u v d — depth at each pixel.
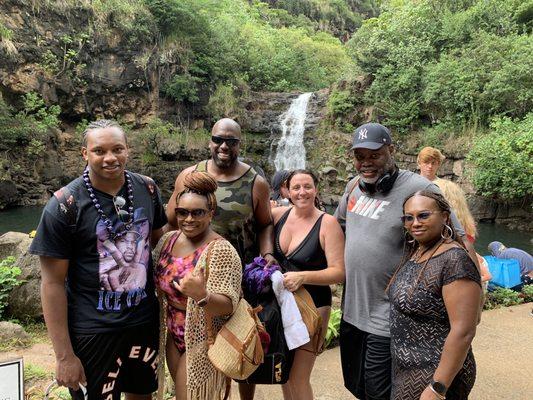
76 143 21.84
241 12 36.03
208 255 2.16
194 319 2.17
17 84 19.20
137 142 22.70
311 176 2.78
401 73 20.20
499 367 3.95
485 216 16.36
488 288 6.24
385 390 2.51
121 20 22.34
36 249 2.08
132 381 2.38
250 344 2.14
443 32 20.19
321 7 48.34
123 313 2.20
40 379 3.47
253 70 28.80
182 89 23.81
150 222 2.34
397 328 2.15
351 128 22.09
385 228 2.50
